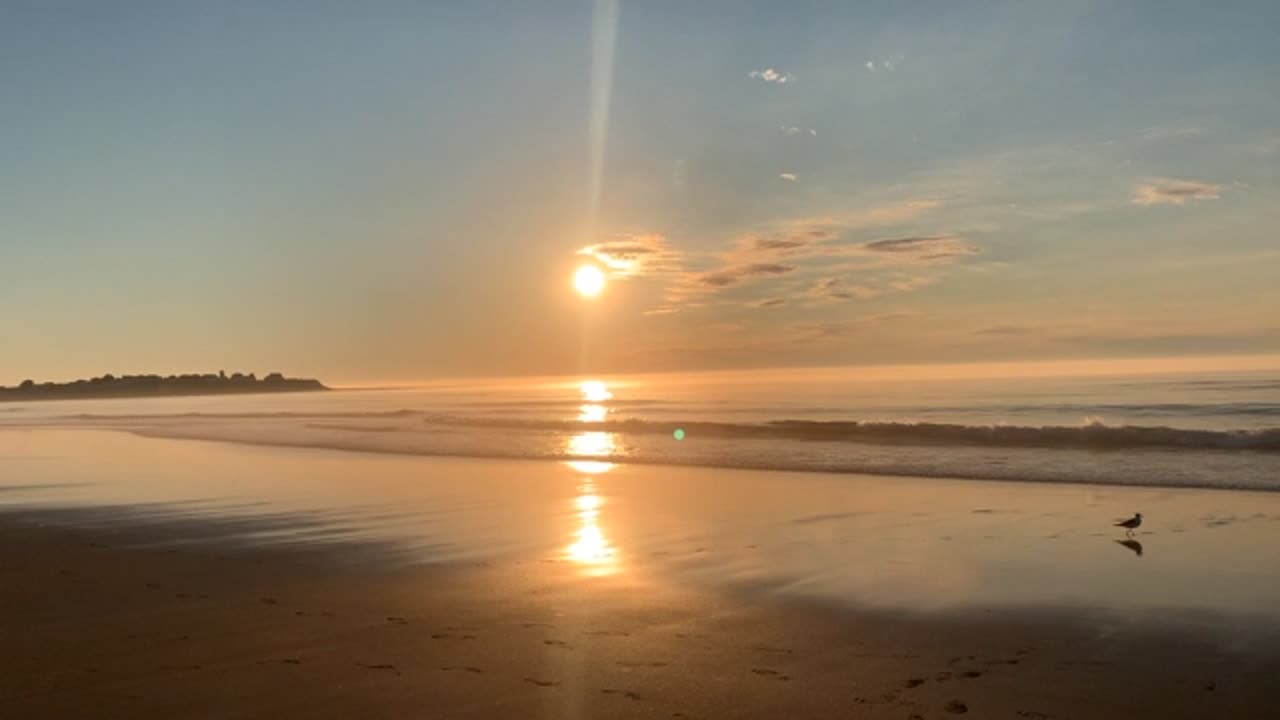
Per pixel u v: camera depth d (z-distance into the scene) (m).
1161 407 37.28
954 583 10.20
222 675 7.11
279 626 8.60
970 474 19.31
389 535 13.74
